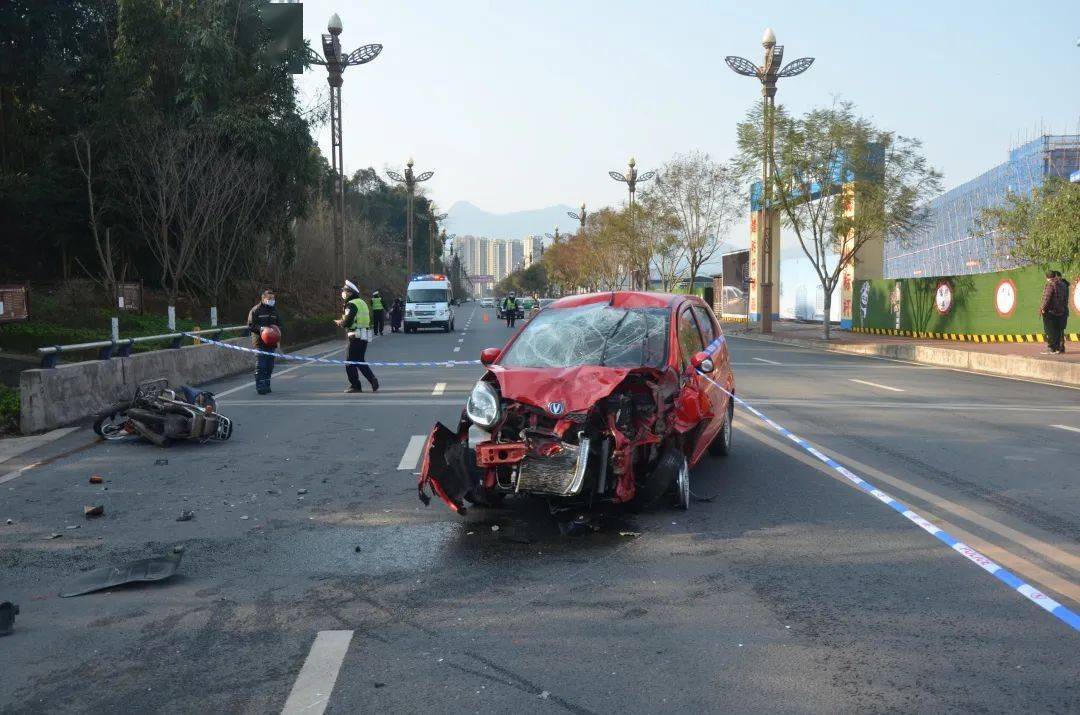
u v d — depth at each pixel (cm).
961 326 2895
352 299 1476
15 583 511
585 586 496
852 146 2888
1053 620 439
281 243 3688
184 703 355
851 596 477
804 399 1381
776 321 5091
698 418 696
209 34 2955
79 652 408
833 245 3073
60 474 820
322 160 5094
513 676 378
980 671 379
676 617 446
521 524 629
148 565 533
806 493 725
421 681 373
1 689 370
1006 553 555
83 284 3012
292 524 637
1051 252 2064
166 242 2903
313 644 414
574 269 9075
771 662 390
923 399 1389
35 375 1064
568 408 613
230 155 2991
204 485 770
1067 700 351
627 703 352
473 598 477
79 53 3212
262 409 1272
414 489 748
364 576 517
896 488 744
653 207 5397
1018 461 866
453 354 2498
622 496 625
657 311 787
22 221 3091
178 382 1545
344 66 3734
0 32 3088
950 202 4947
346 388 1538
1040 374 1823
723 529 615
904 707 346
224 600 478
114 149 2980
